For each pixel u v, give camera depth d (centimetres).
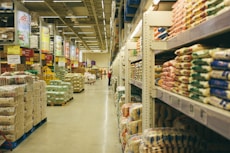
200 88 131
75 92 1600
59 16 1460
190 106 131
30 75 588
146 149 192
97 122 695
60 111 880
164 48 230
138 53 403
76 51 2352
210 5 137
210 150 192
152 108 246
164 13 238
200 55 133
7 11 756
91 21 1692
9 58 743
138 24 305
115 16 705
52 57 1318
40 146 480
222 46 151
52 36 1391
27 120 545
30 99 563
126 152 284
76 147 475
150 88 244
